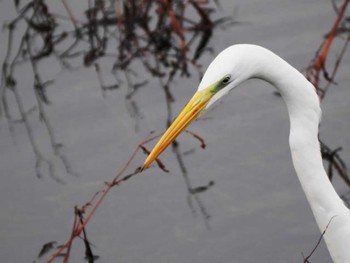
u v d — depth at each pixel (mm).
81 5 14156
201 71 12781
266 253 10328
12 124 12258
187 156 11555
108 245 10555
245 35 13180
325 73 12492
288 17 13367
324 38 12992
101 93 12555
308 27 13188
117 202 11070
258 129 11797
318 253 10289
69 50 13508
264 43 12992
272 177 11211
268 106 12109
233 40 13148
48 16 14031
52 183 11367
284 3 13633
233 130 11820
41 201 11164
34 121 12258
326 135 11688
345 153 11461
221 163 11422
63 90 12711
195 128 11906
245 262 10250
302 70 12500
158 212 10891
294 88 7211
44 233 10766
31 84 12906
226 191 11094
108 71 12992
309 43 12922
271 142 11633
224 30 13352
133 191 11188
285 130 11773
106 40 13633
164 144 7445
